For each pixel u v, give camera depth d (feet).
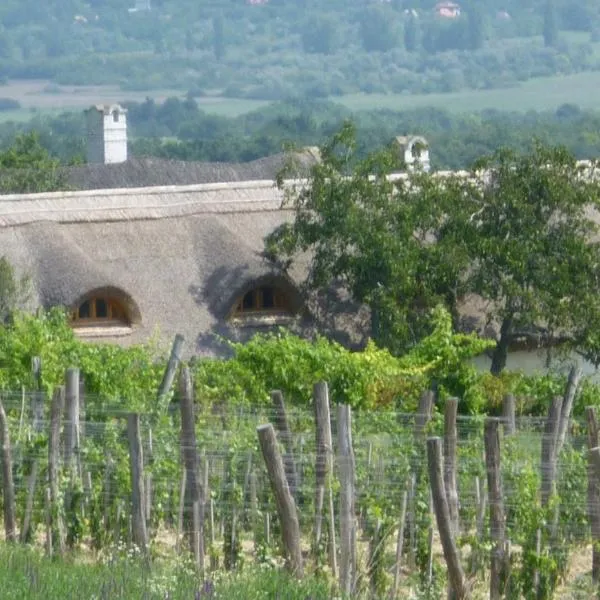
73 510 141.18
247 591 114.52
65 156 597.52
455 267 232.94
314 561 133.18
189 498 136.26
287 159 260.42
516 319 240.73
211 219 264.93
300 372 185.98
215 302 252.83
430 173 249.14
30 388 173.47
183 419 135.64
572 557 138.41
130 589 111.04
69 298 242.58
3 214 252.62
